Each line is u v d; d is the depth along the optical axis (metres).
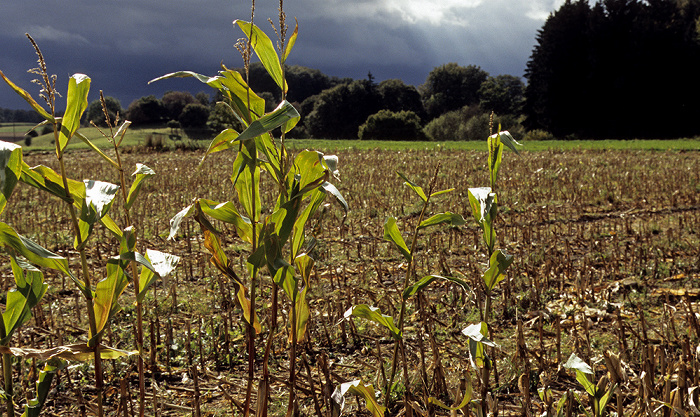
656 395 2.78
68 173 15.48
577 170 15.26
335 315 4.48
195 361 3.77
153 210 9.78
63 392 3.28
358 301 4.63
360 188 12.16
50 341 3.73
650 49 54.53
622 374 2.46
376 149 26.23
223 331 4.21
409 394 2.66
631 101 56.06
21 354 1.69
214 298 5.03
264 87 105.38
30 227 8.07
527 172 14.69
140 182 1.97
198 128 77.75
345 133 91.62
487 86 85.00
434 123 68.81
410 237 7.56
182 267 6.14
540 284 5.43
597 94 57.28
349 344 4.08
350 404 3.20
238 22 1.87
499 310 4.76
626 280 5.41
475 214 2.51
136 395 3.24
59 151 1.73
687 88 54.59
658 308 4.70
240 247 7.10
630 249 6.33
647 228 8.05
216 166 17.80
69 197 1.75
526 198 10.78
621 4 56.94
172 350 3.90
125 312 4.62
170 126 82.44
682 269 5.86
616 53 55.94
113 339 4.04
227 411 3.08
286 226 1.96
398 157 21.08
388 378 3.43
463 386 2.56
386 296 4.29
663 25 55.28
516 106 81.94
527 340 4.11
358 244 6.76
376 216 9.24
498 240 7.49
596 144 31.05
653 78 54.94
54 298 4.98
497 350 3.83
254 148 1.84
